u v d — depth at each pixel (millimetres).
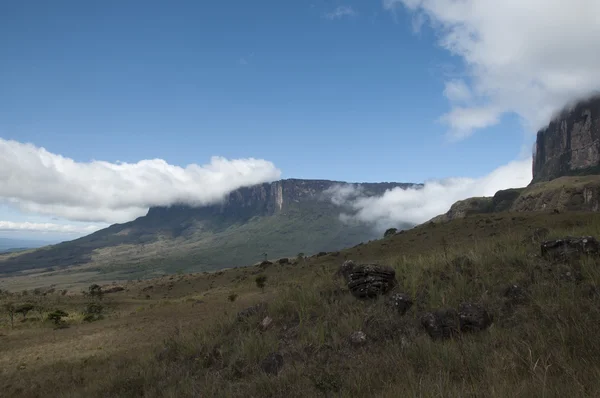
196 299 48031
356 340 7512
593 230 10039
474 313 6676
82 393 9734
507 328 6301
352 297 9945
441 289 8688
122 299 65812
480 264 9336
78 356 19031
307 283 12492
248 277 73375
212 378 7648
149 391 8062
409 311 8273
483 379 4285
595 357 4250
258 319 10953
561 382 3836
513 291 7441
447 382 4305
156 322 28969
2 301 63750
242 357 8383
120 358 15594
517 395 3666
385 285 9578
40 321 38188
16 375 15453
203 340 10820
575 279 7164
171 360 10602
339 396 5004
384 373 5441
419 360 5598
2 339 27203
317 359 7156
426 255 12281
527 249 9648
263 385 6316
